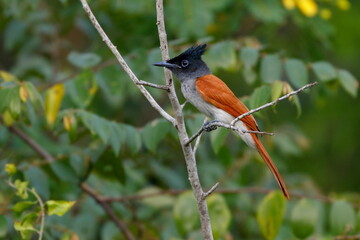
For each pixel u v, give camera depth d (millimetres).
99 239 12484
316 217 10297
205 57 10922
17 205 8523
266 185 13984
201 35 12523
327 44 13961
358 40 15836
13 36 14828
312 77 15969
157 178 13617
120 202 12648
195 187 8039
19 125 12008
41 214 8523
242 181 13547
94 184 12680
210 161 14195
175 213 10305
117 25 14383
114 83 11227
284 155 15117
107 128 10133
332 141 16891
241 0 13570
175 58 10617
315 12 12578
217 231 10039
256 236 13492
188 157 7992
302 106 16984
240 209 13203
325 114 16844
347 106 16734
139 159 13469
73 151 12578
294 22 14375
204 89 10195
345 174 17109
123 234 11844
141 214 12938
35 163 10633
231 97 10172
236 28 14258
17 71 14641
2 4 14742
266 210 10109
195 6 12633
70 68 16594
